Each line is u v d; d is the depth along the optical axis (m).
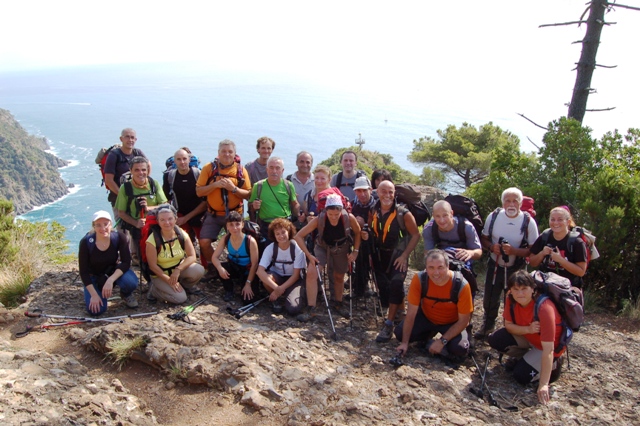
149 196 6.29
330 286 6.54
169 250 5.80
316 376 4.53
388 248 6.09
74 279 6.72
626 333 7.03
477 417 4.26
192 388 4.36
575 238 5.46
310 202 6.93
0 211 9.89
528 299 4.82
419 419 4.05
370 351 5.35
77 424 3.61
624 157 10.19
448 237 5.80
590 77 11.66
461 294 5.00
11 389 3.84
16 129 184.25
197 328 5.19
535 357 4.96
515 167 10.62
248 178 6.89
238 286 6.75
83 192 168.38
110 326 5.00
